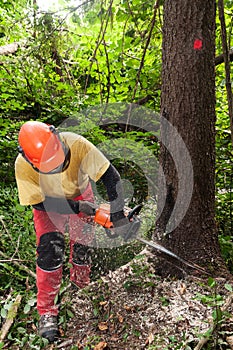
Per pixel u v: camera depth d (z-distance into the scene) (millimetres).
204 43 2455
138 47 4496
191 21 2430
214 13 2496
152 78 4156
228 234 3799
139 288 2602
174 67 2516
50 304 2482
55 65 5168
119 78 4449
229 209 3969
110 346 2264
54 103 5062
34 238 3246
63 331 2453
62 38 4242
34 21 3957
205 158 2594
